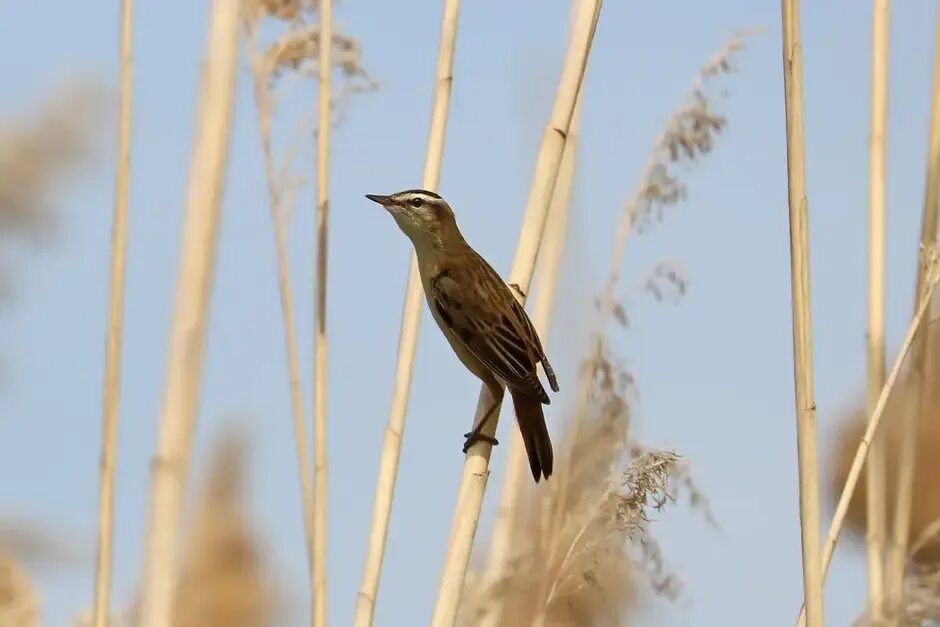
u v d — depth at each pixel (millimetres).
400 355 9273
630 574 9883
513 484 10680
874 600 10289
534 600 9945
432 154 9578
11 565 9023
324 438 9047
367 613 8656
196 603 10500
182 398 9297
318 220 9398
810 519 8266
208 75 9469
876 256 10438
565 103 9375
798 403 8336
